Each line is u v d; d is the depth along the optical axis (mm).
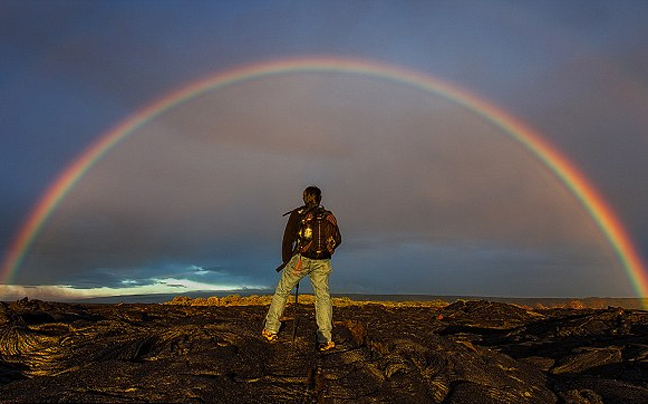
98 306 15586
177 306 18047
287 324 9508
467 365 7469
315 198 8258
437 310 17266
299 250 8039
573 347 11078
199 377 6031
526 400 6684
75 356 8609
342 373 6828
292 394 6250
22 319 11133
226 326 8438
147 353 7906
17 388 5863
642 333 12039
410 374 6859
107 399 5336
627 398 7320
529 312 16609
